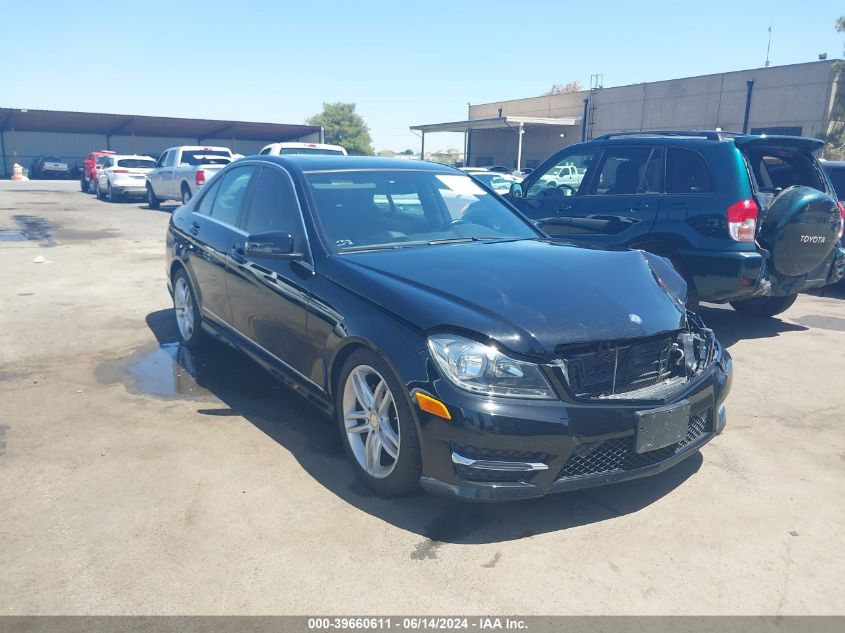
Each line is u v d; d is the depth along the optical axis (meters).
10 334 6.37
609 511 3.36
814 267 6.12
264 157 5.00
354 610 2.61
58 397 4.77
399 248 4.04
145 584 2.73
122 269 9.95
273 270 4.20
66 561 2.88
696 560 2.96
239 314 4.74
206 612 2.58
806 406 4.80
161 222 17.02
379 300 3.38
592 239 6.76
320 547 3.00
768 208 5.94
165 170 20.14
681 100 36.69
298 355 3.99
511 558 2.95
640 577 2.84
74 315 7.12
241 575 2.80
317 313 3.72
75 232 14.52
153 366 5.46
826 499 3.50
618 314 3.27
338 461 3.83
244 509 3.31
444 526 3.19
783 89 32.03
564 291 3.37
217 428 4.26
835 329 7.00
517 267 3.64
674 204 6.16
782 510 3.39
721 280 5.91
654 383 3.34
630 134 6.95
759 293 5.93
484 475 2.95
